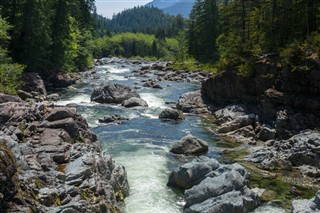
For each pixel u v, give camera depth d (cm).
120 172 1822
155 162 2295
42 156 1614
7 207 1012
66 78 5616
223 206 1575
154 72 8019
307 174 2167
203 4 9575
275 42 3844
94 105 4078
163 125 3359
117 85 4459
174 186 1938
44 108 2208
